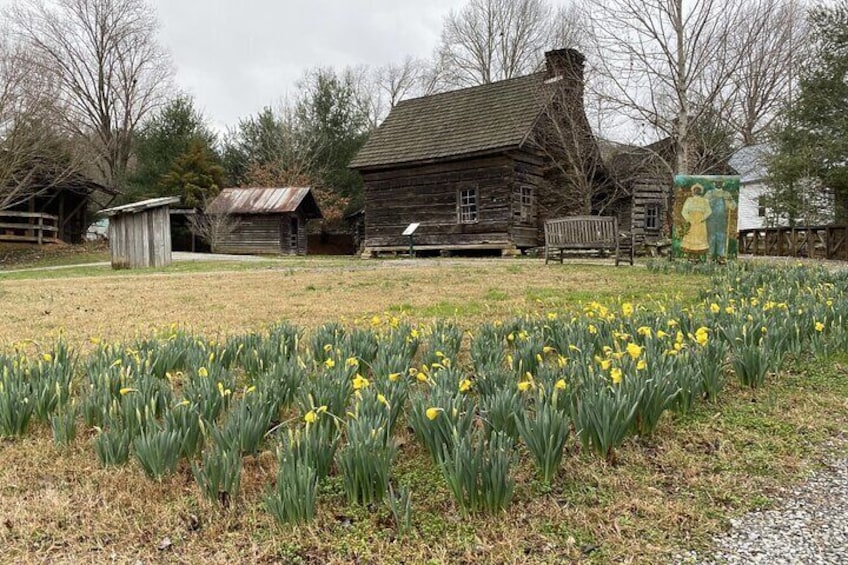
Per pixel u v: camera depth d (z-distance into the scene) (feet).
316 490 8.41
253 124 149.69
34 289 36.09
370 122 159.22
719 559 7.36
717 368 12.54
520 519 8.27
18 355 13.51
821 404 12.48
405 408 11.95
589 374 11.34
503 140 64.39
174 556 7.70
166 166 126.82
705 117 70.08
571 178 72.18
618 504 8.66
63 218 95.55
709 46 60.08
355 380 10.66
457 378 11.96
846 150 56.85
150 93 138.92
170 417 9.91
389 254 74.95
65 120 88.07
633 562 7.34
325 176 139.95
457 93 77.56
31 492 9.44
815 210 61.16
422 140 72.74
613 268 43.01
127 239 58.54
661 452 10.30
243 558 7.61
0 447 10.96
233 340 16.11
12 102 72.74
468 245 67.67
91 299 30.99
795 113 61.82
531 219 69.21
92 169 134.31
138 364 12.85
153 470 9.32
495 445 8.83
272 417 11.64
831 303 17.25
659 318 16.57
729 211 42.60
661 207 75.31
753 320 15.52
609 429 9.75
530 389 12.26
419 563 7.41
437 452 9.38
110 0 132.26
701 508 8.55
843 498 8.76
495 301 27.68
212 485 8.59
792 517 8.27
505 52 140.87
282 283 37.58
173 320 24.26
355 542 7.85
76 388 13.85
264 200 107.14
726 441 10.75
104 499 9.07
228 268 54.03
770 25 79.05
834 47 59.36
